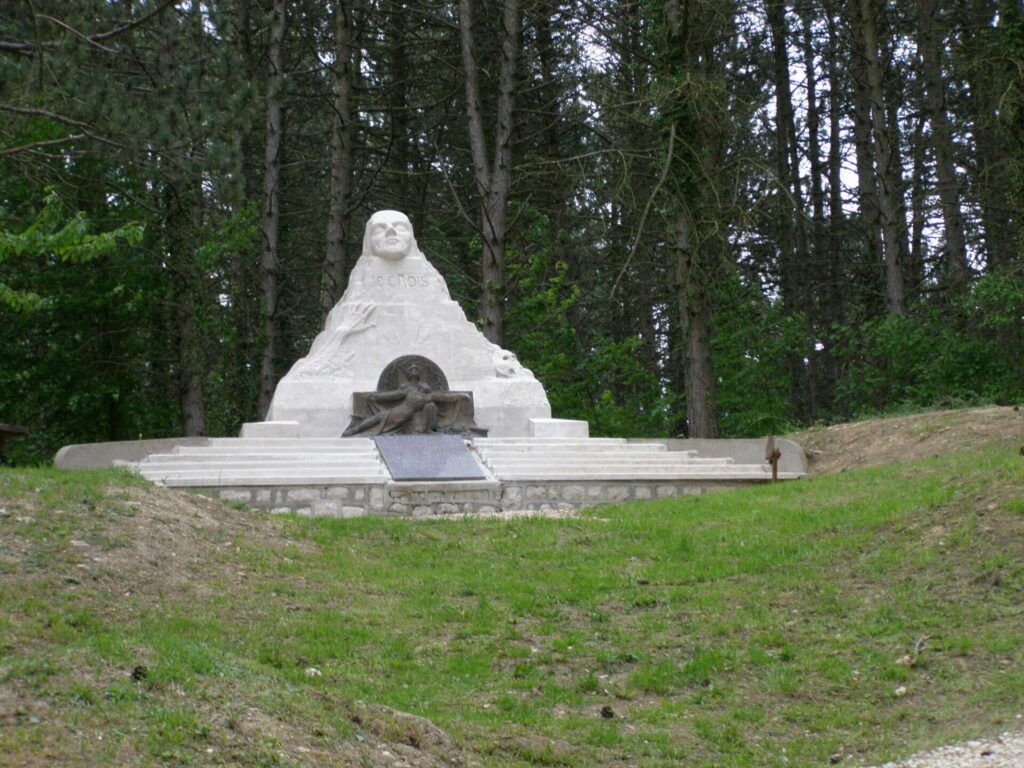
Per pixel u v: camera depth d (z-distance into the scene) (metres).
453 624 12.12
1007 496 13.35
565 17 34.69
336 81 35.53
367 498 19.69
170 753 7.20
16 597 10.78
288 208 42.50
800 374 41.94
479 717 9.82
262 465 20.41
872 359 32.62
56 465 21.58
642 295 41.25
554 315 34.97
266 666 9.92
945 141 33.84
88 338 30.02
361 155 39.84
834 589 12.48
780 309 35.91
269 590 12.62
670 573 13.70
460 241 42.66
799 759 9.28
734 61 38.56
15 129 23.95
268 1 36.62
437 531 16.14
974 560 12.25
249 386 36.16
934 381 28.61
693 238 28.55
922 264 39.31
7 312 29.08
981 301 27.58
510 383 25.11
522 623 12.25
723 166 28.28
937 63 33.97
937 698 9.97
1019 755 8.43
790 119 38.47
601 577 13.66
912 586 12.11
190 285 31.25
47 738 7.09
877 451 22.25
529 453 22.56
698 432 28.03
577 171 36.59
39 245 20.64
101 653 8.41
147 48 26.00
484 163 32.31
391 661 11.00
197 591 12.13
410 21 38.22
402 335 25.22
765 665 10.98
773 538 14.55
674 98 27.25
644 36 30.22
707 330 28.62
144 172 24.02
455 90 34.78
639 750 9.44
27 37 22.83
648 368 42.75
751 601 12.52
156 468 20.05
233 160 24.05
